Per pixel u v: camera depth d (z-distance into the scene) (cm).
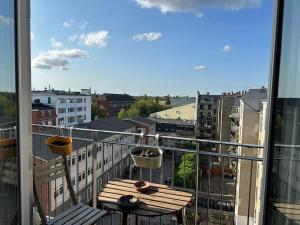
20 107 169
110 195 249
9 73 162
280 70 158
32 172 187
